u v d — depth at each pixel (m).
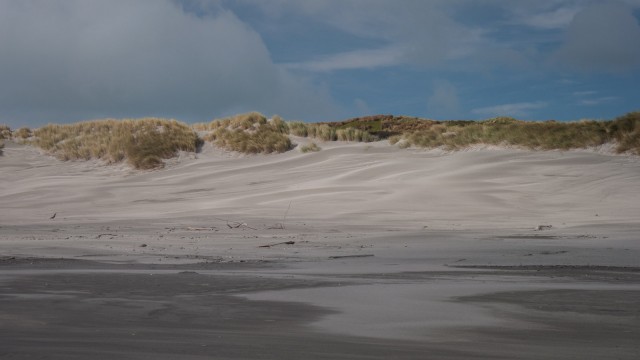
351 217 23.95
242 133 47.06
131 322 6.97
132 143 45.56
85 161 45.91
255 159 43.38
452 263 13.54
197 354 5.32
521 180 29.73
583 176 29.52
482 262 13.64
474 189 28.55
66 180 40.66
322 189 30.56
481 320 7.27
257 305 8.16
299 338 6.12
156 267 12.98
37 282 10.35
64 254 15.29
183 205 29.91
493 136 38.47
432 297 8.96
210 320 7.13
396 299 8.73
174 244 17.30
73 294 9.07
